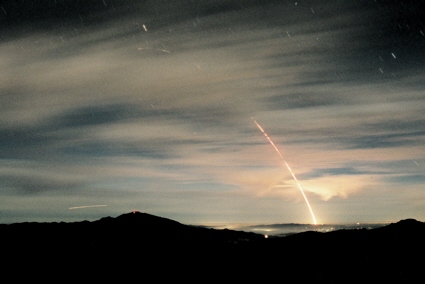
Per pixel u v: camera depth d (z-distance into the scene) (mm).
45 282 14133
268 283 13758
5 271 15055
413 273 13695
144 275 14859
